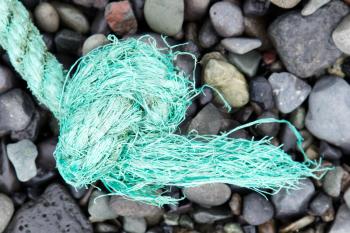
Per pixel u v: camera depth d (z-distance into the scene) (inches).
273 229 26.2
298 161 26.6
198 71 26.2
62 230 25.9
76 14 26.3
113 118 24.5
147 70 24.7
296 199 25.9
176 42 26.3
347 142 26.0
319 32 25.6
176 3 25.4
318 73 26.3
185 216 26.5
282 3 25.5
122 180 25.5
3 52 26.0
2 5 23.7
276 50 26.2
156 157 25.0
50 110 26.2
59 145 25.1
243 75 26.2
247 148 25.2
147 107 24.7
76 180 25.2
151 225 26.7
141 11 25.9
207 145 25.0
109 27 26.1
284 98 26.2
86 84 24.7
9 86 25.9
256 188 25.9
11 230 25.9
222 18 25.6
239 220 26.3
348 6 25.5
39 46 24.9
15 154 25.9
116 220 26.7
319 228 26.1
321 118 25.9
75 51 26.6
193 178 25.1
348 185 26.0
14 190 26.2
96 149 24.5
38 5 26.0
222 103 26.2
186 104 25.6
